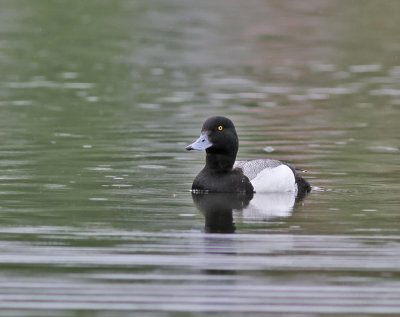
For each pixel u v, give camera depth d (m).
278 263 10.57
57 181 15.21
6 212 13.04
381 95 26.31
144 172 16.11
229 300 9.36
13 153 17.67
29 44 35.97
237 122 21.83
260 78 29.75
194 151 18.12
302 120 22.22
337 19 43.91
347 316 8.92
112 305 9.21
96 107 23.95
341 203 13.82
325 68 31.86
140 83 28.36
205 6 48.12
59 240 11.57
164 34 39.59
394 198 14.09
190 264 10.54
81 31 39.62
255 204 13.91
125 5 47.53
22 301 9.31
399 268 10.38
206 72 30.88
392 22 42.69
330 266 10.45
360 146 18.70
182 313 8.99
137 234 11.88
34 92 26.41
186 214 13.14
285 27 41.94
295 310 9.11
